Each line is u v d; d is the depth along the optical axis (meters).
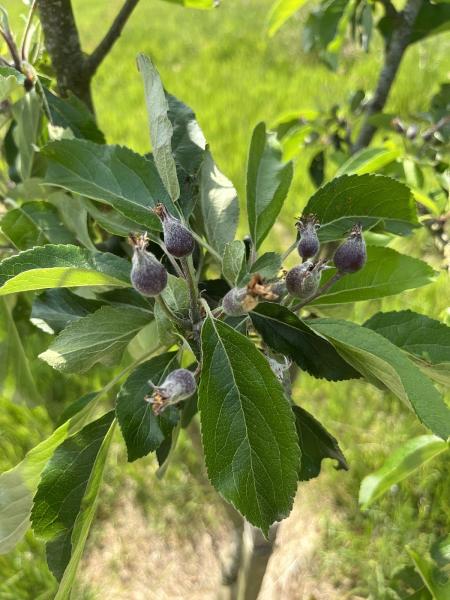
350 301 0.22
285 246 0.89
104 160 0.22
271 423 0.16
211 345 0.17
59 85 0.29
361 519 0.60
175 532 0.62
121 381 0.65
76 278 0.18
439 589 0.30
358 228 0.19
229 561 0.46
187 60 1.54
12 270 0.19
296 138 0.42
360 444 0.63
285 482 0.16
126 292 0.22
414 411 0.16
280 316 0.19
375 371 0.18
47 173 0.22
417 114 0.40
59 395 0.66
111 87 1.38
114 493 0.64
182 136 0.23
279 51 1.53
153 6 2.08
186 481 0.64
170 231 0.18
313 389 0.68
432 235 0.34
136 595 0.58
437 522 0.57
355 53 1.32
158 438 0.19
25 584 0.54
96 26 1.87
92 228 0.30
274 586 0.57
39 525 0.20
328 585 0.57
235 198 0.23
